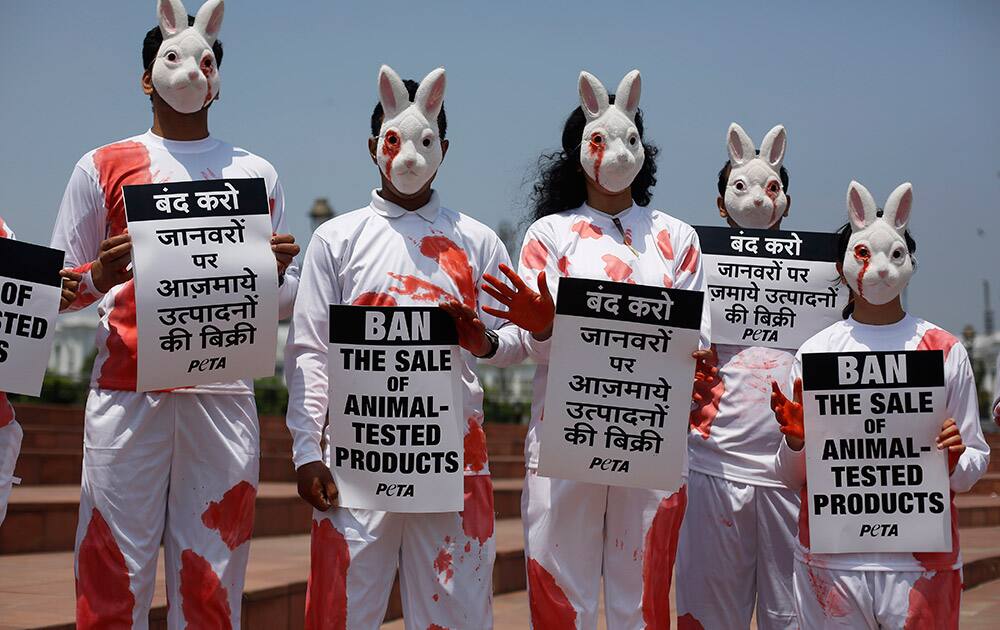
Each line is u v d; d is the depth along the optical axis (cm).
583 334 403
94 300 392
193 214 394
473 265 415
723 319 509
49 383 1664
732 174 538
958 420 407
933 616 394
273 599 573
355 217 411
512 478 1608
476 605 396
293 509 977
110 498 394
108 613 392
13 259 378
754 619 715
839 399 401
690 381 406
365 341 393
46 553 793
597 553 418
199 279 391
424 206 413
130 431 395
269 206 426
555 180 445
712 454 496
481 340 395
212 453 403
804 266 516
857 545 397
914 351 399
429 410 392
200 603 399
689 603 497
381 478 391
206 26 410
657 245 433
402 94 401
